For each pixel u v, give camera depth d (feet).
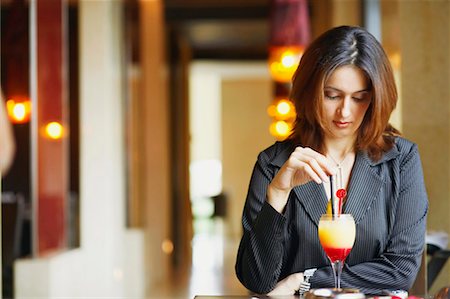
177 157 45.32
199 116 70.08
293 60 29.12
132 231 29.17
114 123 27.02
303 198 8.32
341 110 7.82
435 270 12.91
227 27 47.24
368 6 24.54
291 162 7.73
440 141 15.39
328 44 7.86
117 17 27.84
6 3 20.88
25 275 19.08
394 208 8.45
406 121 16.16
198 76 68.23
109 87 26.03
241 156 67.41
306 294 6.96
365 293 8.14
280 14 29.35
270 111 41.91
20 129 20.43
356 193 8.34
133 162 30.12
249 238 8.28
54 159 22.17
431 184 15.39
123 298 28.35
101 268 25.03
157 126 36.06
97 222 25.12
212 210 62.54
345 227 7.45
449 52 15.39
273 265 8.00
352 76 7.75
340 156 8.50
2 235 19.62
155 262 33.73
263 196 8.54
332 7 27.89
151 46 34.65
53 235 21.88
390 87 7.91
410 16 16.12
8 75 20.65
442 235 13.51
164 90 39.27
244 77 67.31
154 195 34.27
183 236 45.93
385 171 8.48
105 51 25.58
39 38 21.11
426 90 15.85
